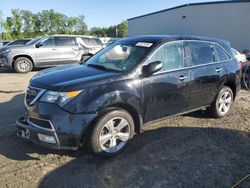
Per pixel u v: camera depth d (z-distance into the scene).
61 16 69.62
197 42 5.73
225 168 4.20
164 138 5.16
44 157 4.42
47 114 4.00
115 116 4.33
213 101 6.10
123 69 4.67
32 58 13.99
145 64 4.75
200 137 5.25
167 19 27.89
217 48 6.15
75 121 4.00
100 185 3.73
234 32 21.41
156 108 4.91
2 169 4.07
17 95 8.52
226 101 6.40
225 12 21.88
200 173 4.05
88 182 3.79
